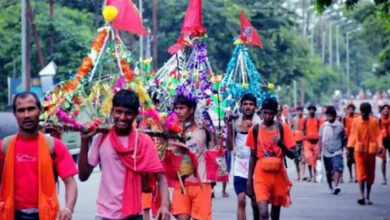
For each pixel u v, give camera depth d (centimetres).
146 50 6544
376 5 2509
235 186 1695
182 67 1856
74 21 6059
